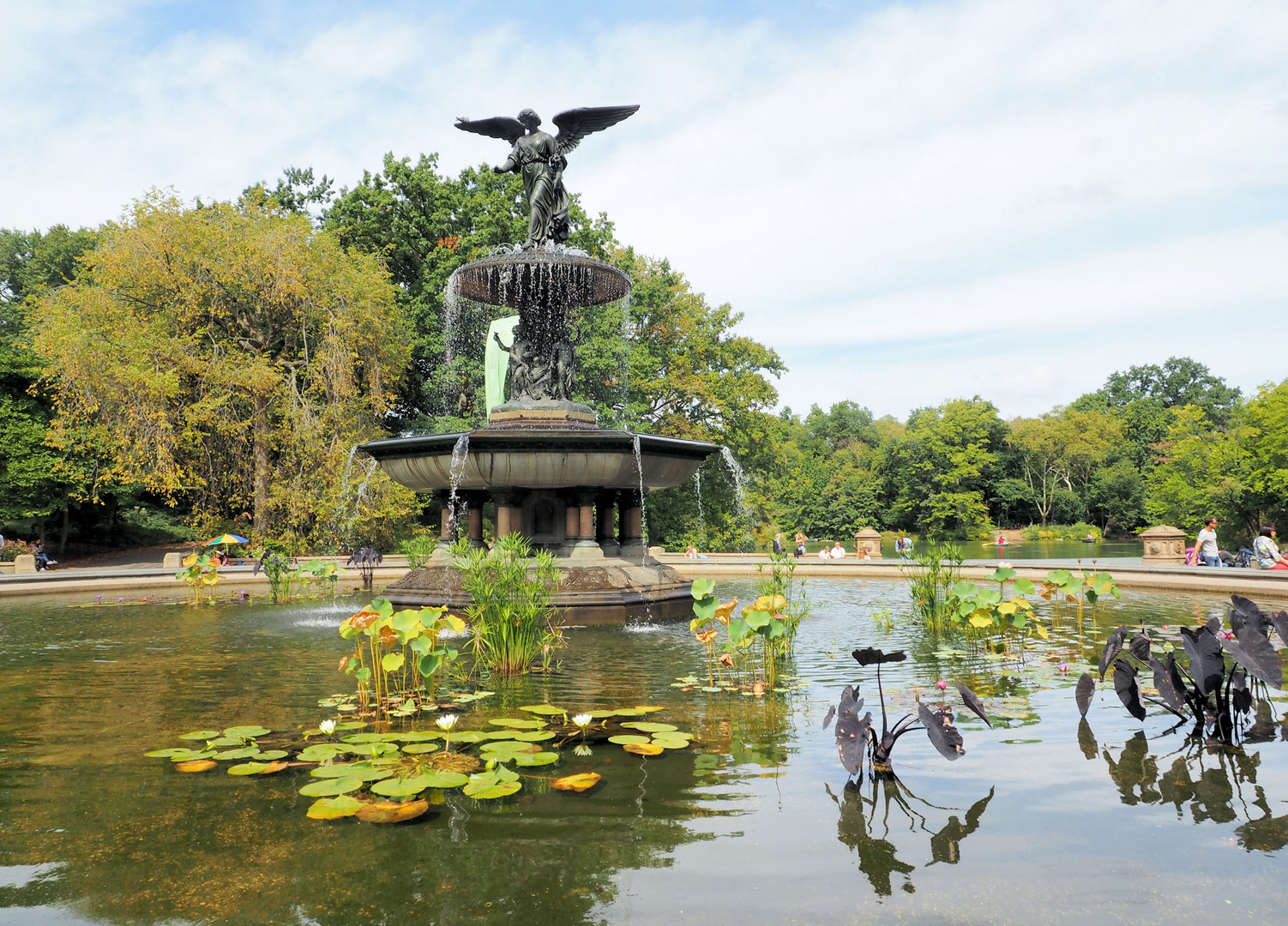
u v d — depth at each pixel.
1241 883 2.35
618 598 9.38
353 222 31.73
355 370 28.41
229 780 3.40
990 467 69.50
